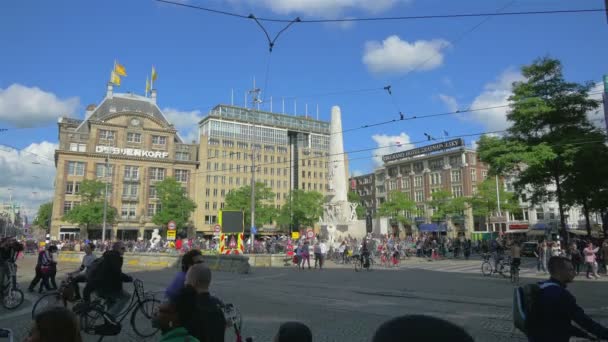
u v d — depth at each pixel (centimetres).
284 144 11044
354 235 4034
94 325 820
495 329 932
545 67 3128
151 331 877
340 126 4181
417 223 8812
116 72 8712
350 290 1603
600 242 2997
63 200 7538
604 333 379
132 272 2542
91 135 7850
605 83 1320
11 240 1502
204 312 430
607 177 3052
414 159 9281
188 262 625
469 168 8188
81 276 930
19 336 870
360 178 11544
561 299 392
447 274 2294
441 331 133
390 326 141
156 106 8925
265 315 1088
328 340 834
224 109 10481
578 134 2989
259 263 2977
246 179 10244
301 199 7856
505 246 4297
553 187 5509
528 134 3250
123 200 7919
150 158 8231
